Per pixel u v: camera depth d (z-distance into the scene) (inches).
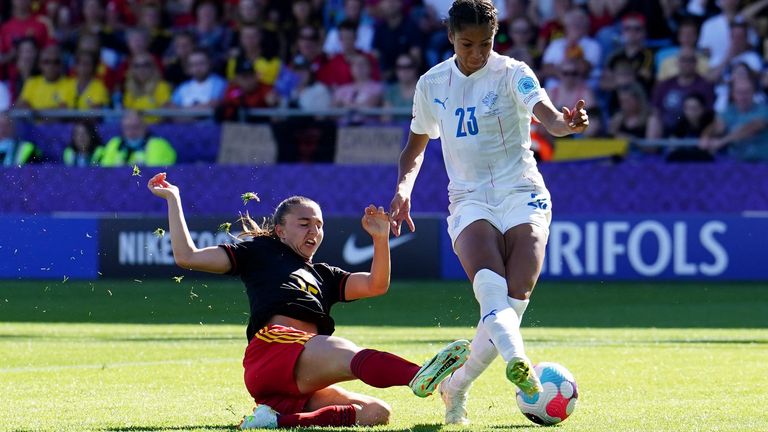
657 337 1285.7
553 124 644.1
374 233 705.0
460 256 678.5
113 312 1631.4
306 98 2218.3
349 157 2132.1
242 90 2192.4
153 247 2105.1
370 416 671.8
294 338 666.8
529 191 697.6
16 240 2116.1
